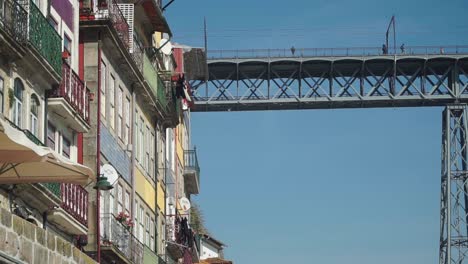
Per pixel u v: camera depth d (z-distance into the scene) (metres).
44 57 30.19
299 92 81.50
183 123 62.22
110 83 39.44
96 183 33.66
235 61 79.88
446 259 82.12
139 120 44.81
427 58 80.56
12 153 22.31
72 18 35.81
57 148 33.31
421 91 81.69
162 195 50.94
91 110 37.16
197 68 67.06
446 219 81.94
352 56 80.44
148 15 45.91
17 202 29.45
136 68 42.00
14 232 19.31
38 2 32.31
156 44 51.25
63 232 33.56
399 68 81.38
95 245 36.31
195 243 61.25
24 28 28.59
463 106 81.12
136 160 44.12
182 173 61.69
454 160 81.69
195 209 76.62
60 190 31.70
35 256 20.27
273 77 81.50
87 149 37.00
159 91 47.00
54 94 32.12
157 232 48.41
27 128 30.14
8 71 28.67
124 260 38.91
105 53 38.59
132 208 42.56
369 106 82.56
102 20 37.41
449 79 82.00
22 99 29.89
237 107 81.25
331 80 81.44
